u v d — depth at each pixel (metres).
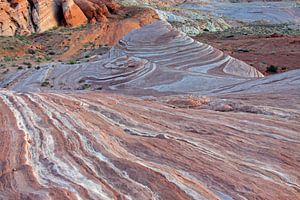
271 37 50.22
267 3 93.50
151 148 6.44
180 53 22.23
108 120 8.51
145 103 10.89
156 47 23.19
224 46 45.25
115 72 20.89
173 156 6.06
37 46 45.47
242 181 5.11
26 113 8.73
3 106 9.51
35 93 11.96
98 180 5.17
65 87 20.08
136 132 7.60
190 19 67.81
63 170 5.48
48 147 6.45
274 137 7.14
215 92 15.40
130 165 5.56
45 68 24.77
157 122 8.38
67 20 56.28
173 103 11.68
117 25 54.97
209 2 94.56
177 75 19.12
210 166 5.64
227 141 6.89
